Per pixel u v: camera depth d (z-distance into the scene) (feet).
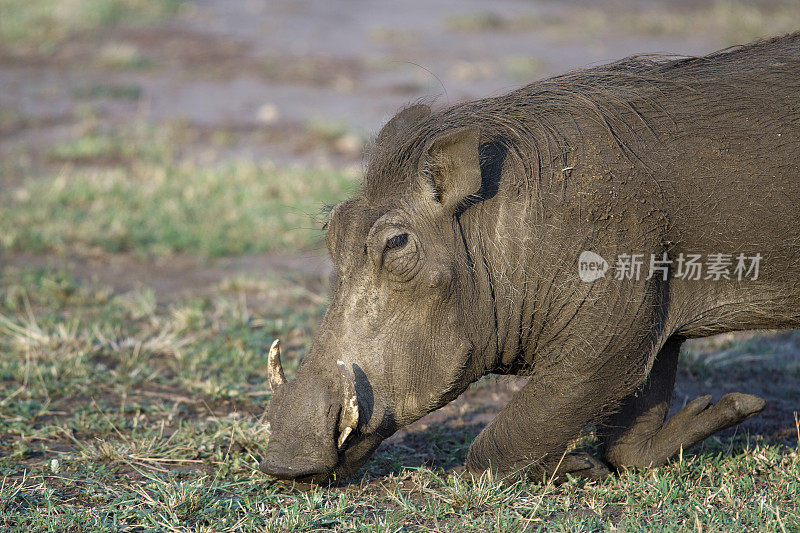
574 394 30.35
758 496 30.17
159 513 29.35
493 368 31.14
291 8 168.35
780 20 138.92
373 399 29.25
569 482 31.58
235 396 41.19
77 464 33.94
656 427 33.09
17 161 86.48
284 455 28.63
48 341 46.39
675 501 30.45
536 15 160.56
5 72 119.55
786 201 29.68
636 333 29.91
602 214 29.30
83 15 147.23
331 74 121.19
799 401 41.91
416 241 29.14
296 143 93.56
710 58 32.24
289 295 56.65
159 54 131.44
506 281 29.96
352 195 34.12
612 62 33.32
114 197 74.64
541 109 30.86
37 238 64.75
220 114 103.96
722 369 45.96
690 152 29.76
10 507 29.76
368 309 29.35
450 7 173.27
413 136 30.35
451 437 37.40
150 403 40.50
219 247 64.59
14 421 37.63
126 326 50.52
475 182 28.86
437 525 29.01
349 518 29.55
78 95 110.22
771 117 30.01
